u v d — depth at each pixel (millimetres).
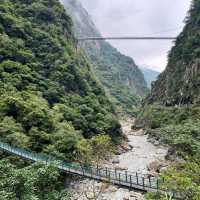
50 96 81438
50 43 103875
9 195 27078
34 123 60031
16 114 61562
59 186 46594
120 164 63094
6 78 75812
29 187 29078
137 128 126188
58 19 124875
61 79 91938
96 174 46750
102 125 79375
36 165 34531
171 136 72438
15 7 116375
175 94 111562
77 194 46156
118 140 84562
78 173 47375
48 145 55688
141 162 65000
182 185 32812
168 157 66375
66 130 60594
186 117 88812
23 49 95188
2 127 55750
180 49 126500
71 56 109625
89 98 92188
